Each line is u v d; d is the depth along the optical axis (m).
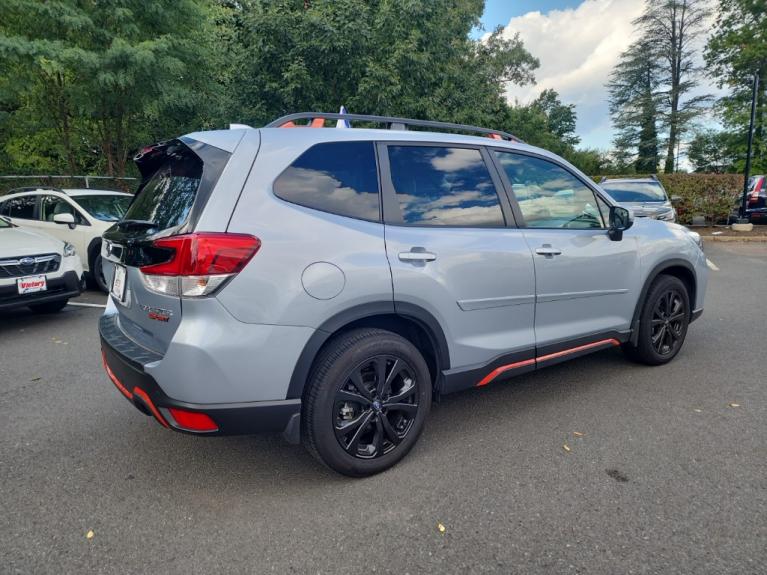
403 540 2.15
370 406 2.58
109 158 13.27
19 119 13.01
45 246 5.67
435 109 12.34
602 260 3.62
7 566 2.00
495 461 2.79
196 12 11.45
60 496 2.50
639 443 2.95
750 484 2.51
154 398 2.28
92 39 10.40
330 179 2.59
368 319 2.67
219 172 2.32
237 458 2.87
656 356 4.20
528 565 1.99
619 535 2.15
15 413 3.47
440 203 2.93
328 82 11.53
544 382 3.98
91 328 5.76
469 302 2.92
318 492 2.52
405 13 11.58
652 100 39.44
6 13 9.55
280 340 2.29
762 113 27.36
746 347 4.78
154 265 2.29
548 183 3.49
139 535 2.20
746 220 16.11
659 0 37.53
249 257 2.22
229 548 2.11
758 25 26.97
